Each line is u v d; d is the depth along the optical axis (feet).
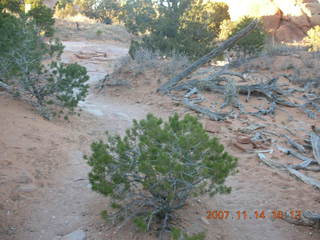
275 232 16.72
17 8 96.58
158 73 55.36
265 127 35.06
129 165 15.40
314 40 75.56
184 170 14.69
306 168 24.90
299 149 29.07
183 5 64.03
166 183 14.11
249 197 20.18
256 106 42.63
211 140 15.35
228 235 16.08
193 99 44.04
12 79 34.99
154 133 14.83
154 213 15.94
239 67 60.64
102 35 124.36
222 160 15.07
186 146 14.42
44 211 16.84
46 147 24.03
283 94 46.44
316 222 17.22
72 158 23.58
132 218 16.30
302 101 45.01
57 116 33.60
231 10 116.88
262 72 57.41
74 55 85.30
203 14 61.26
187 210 17.71
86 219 16.39
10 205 16.69
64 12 155.94
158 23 65.05
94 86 57.16
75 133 29.60
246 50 66.69
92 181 15.64
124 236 15.03
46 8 83.51
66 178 20.62
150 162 14.16
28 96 36.11
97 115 38.91
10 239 14.47
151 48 62.49
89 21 146.10
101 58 85.71
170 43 59.93
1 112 27.73
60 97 33.60
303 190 21.20
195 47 59.11
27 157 21.65
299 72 54.65
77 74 32.94
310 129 35.29
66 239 14.66
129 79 54.90
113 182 15.96
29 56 32.32
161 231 15.17
